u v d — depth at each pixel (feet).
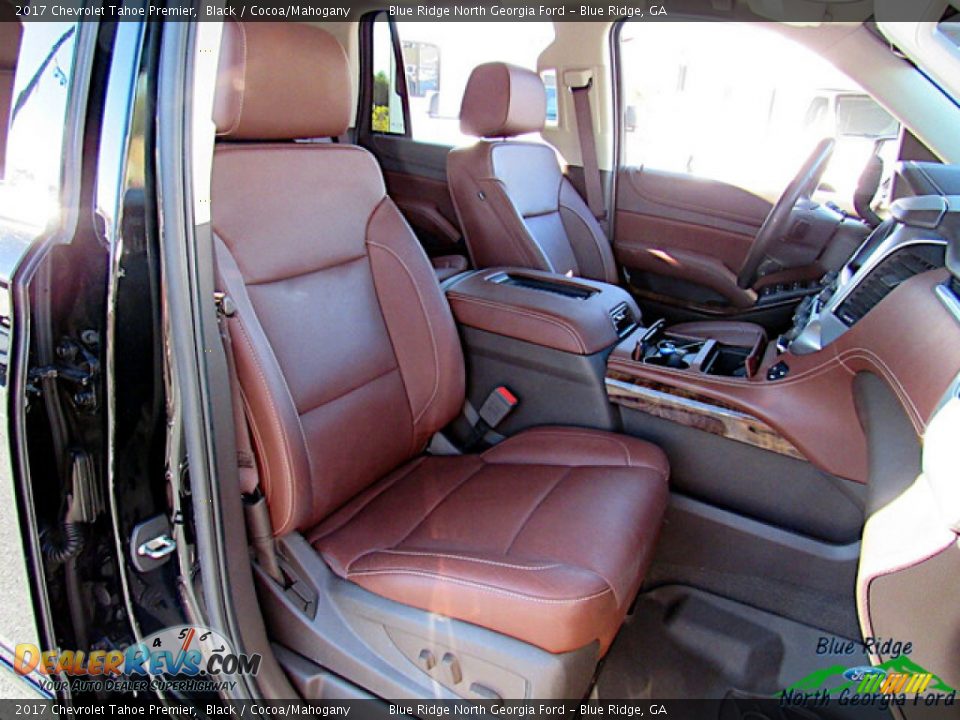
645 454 5.02
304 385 4.32
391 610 3.85
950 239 3.38
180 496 3.24
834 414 4.61
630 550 4.07
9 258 2.76
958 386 2.83
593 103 8.66
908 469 3.31
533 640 3.58
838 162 7.49
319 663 4.04
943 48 4.83
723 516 5.17
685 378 5.23
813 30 6.03
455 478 5.02
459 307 6.09
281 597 4.04
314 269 4.54
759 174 7.89
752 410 4.91
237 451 3.60
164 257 2.86
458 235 10.06
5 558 3.44
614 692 4.72
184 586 3.40
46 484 2.98
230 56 3.80
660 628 5.12
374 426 4.81
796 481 4.93
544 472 4.93
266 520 3.92
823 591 4.93
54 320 2.79
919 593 2.87
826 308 4.85
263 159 4.31
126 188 2.72
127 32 2.66
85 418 2.93
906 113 5.81
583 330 5.61
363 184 4.97
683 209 8.41
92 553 3.16
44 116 2.75
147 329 2.93
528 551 3.97
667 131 8.45
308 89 4.33
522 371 5.93
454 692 3.77
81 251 2.75
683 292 8.74
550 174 8.46
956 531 2.59
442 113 9.91
